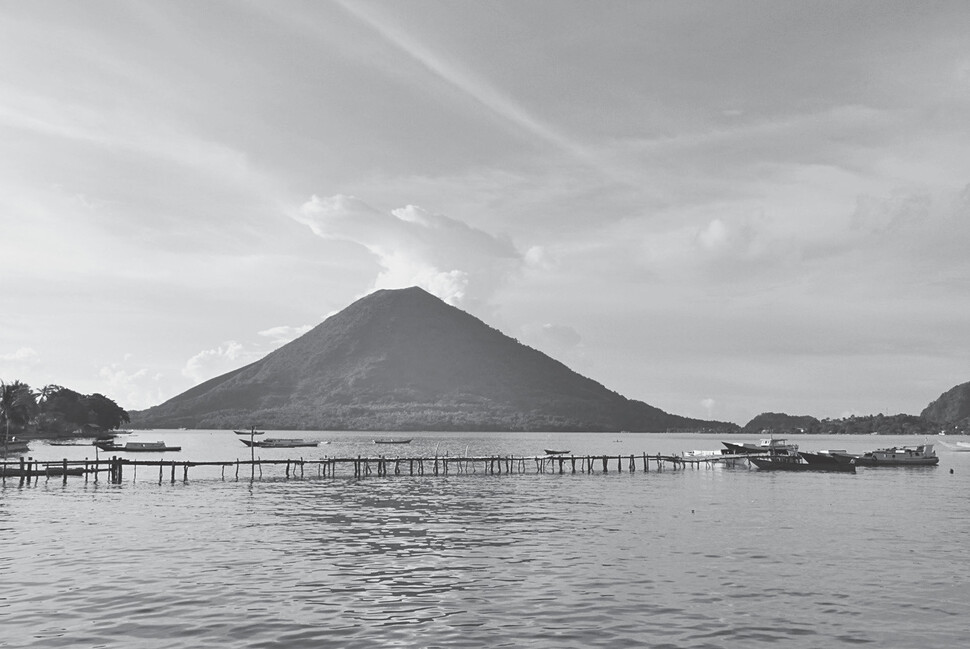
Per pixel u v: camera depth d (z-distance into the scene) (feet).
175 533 145.89
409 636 80.48
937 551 127.95
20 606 90.43
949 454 646.33
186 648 76.38
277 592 97.86
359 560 119.14
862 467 397.60
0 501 203.41
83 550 126.62
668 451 649.20
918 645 79.25
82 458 420.36
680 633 82.28
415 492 239.09
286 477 295.28
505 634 81.46
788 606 92.68
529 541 138.10
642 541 137.90
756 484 276.41
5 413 467.52
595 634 81.66
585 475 330.13
